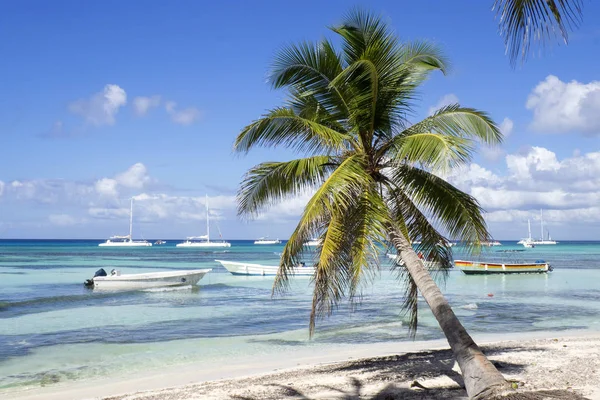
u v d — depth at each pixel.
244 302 29.44
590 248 167.88
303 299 30.86
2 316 24.17
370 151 10.89
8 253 104.50
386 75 10.44
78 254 103.06
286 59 10.65
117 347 17.16
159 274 35.50
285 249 9.33
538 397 7.89
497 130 10.24
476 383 8.40
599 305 27.45
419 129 10.81
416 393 10.04
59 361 15.19
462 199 10.88
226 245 180.62
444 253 11.90
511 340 16.92
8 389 12.20
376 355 15.38
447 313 9.33
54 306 27.62
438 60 11.04
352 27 10.25
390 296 31.50
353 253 9.26
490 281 42.75
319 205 8.85
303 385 11.32
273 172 10.80
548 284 40.06
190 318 23.45
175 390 11.54
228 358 15.50
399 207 11.41
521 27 5.48
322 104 11.22
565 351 14.03
